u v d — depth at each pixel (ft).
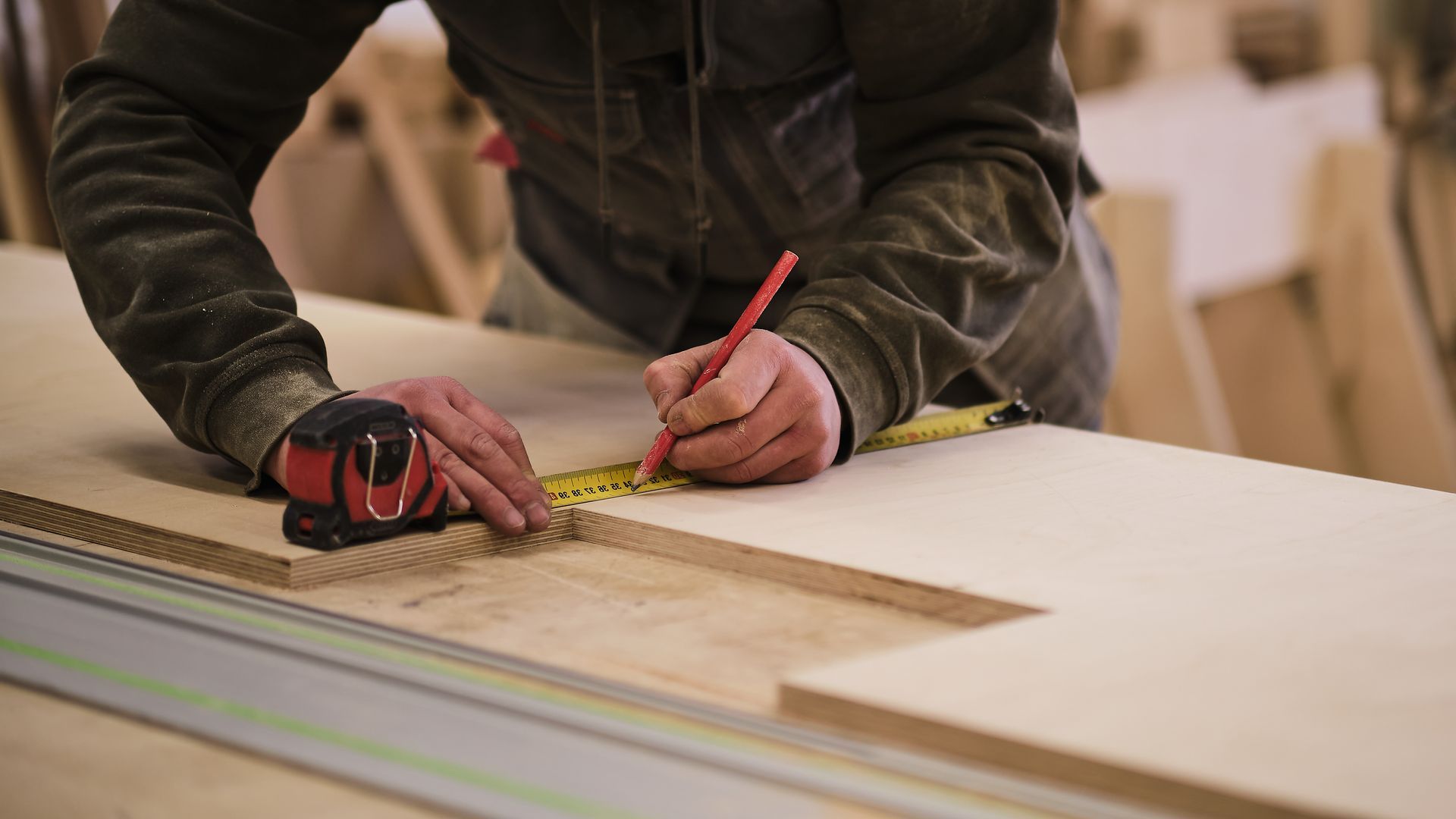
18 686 2.59
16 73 10.15
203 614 2.96
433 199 11.92
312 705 2.47
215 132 4.40
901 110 4.41
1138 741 2.28
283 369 3.76
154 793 2.19
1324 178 10.84
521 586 3.28
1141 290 8.38
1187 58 14.01
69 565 3.34
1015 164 4.28
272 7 4.23
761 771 2.26
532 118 5.39
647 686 2.69
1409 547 3.36
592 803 2.15
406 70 12.20
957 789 2.23
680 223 5.72
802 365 3.85
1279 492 3.87
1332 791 2.13
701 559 3.46
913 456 4.30
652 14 4.30
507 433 3.74
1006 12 4.21
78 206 4.11
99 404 4.85
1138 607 2.93
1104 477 4.04
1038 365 5.90
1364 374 11.04
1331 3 15.08
